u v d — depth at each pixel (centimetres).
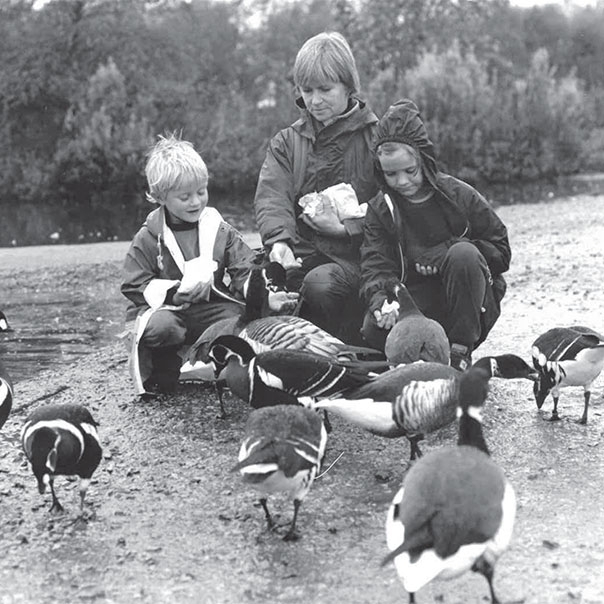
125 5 1933
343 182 509
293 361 439
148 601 387
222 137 1714
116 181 1666
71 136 1748
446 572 365
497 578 390
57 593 391
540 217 1128
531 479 429
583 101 1992
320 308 496
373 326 485
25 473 444
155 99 1761
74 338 608
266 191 509
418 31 1947
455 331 478
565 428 458
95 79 1730
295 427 398
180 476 439
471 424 390
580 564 394
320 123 511
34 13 1892
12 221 1410
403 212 487
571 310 591
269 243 500
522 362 454
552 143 1783
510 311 596
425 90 1712
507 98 1770
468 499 367
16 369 554
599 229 961
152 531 413
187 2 2022
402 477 433
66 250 980
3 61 1812
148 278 500
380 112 1661
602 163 1852
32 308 680
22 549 407
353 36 1939
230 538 409
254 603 385
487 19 2238
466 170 1684
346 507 420
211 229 499
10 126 1772
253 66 1958
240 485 433
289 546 404
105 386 515
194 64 1916
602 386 490
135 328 489
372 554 400
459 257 473
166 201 494
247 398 445
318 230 504
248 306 471
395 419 425
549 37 2458
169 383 496
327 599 386
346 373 440
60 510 423
